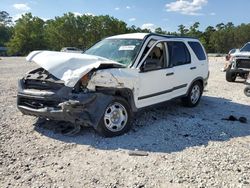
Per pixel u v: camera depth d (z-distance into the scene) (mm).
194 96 8961
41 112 5828
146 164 4910
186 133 6488
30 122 6809
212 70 21500
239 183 4391
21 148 5391
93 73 5742
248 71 14102
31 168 4664
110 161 4988
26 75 6410
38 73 6414
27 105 6156
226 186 4293
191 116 7922
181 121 7324
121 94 6402
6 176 4395
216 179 4484
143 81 6699
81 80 5688
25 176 4406
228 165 4957
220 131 6723
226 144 5941
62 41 97375
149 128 6730
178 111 8414
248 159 5230
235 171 4762
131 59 6762
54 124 6641
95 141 5828
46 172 4551
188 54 8570
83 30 97938
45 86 5961
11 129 6332
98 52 7312
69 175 4480
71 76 5652
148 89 6895
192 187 4238
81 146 5578
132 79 6375
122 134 6238
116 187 4184
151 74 6930
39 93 5902
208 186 4273
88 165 4824
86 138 5973
